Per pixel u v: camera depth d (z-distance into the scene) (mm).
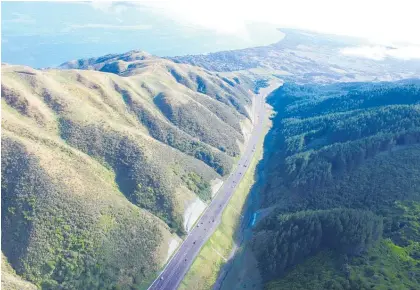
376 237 120438
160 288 119188
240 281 129125
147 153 154250
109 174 141500
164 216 141375
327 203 150375
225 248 145000
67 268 107188
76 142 142625
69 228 113750
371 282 102688
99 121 156625
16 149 120188
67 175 124188
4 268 100250
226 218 158625
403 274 106125
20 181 114812
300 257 124250
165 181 149500
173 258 131500
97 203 124562
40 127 138750
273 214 154500
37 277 102688
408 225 123688
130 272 117938
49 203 114375
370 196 145500
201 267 131250
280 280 118875
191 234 144250
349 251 117125
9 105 137500
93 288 108500
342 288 103000
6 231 107000
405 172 152000
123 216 128125
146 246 126438
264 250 133125
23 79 153375
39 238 107812
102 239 117875
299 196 161625
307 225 128125
